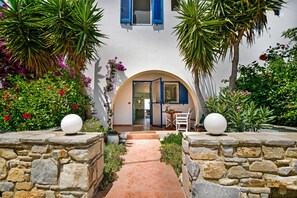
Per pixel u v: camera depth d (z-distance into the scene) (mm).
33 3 4613
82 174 2164
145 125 7988
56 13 4492
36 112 3551
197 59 4410
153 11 6023
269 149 2098
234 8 4160
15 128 3490
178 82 7914
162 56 6059
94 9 4797
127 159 3895
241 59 6176
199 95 4781
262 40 6234
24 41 4387
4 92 3682
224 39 4410
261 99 4379
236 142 2088
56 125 3811
